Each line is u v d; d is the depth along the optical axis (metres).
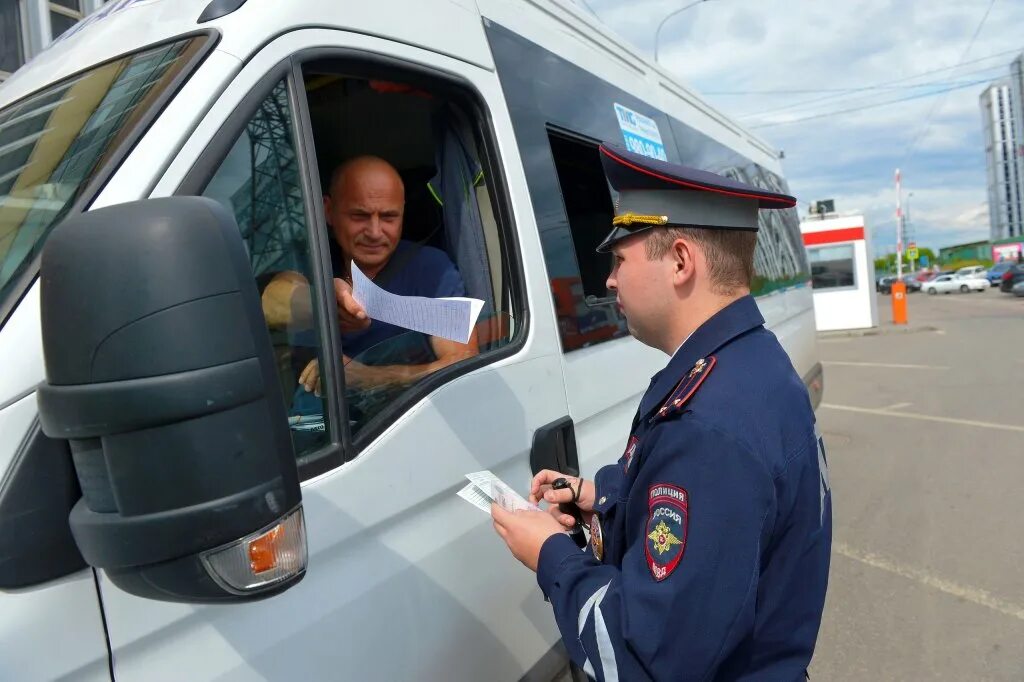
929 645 3.27
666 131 3.61
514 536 1.35
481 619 1.75
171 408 0.84
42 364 1.02
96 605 1.03
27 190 1.25
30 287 1.07
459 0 2.06
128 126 1.25
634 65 3.52
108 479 0.89
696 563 1.05
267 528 0.92
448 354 1.82
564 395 2.15
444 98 1.97
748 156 5.36
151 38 1.47
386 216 1.88
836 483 5.59
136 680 1.08
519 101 2.25
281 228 1.41
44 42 5.81
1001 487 5.20
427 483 1.58
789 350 5.34
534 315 2.07
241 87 1.32
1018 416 7.36
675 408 1.17
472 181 2.04
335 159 2.07
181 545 0.87
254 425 0.90
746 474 1.08
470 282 2.00
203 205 0.90
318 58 1.50
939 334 16.55
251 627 1.23
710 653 1.04
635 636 1.06
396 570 1.51
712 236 1.25
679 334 1.29
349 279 1.92
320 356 1.42
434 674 1.59
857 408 8.52
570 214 2.46
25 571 0.97
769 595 1.17
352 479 1.40
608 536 1.30
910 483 5.46
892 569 4.02
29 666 0.96
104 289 0.85
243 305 0.90
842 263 18.11
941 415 7.72
